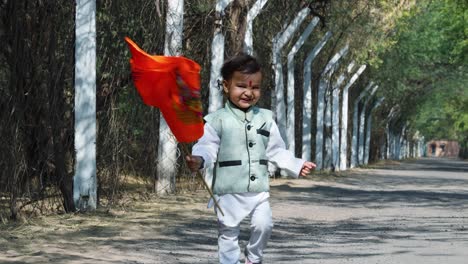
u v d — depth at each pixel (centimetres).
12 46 1456
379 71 5853
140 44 1944
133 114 1920
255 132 796
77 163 1611
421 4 5031
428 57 5969
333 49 4419
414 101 8538
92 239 1252
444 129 15162
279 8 3300
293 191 2727
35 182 1520
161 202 1884
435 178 4344
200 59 2453
